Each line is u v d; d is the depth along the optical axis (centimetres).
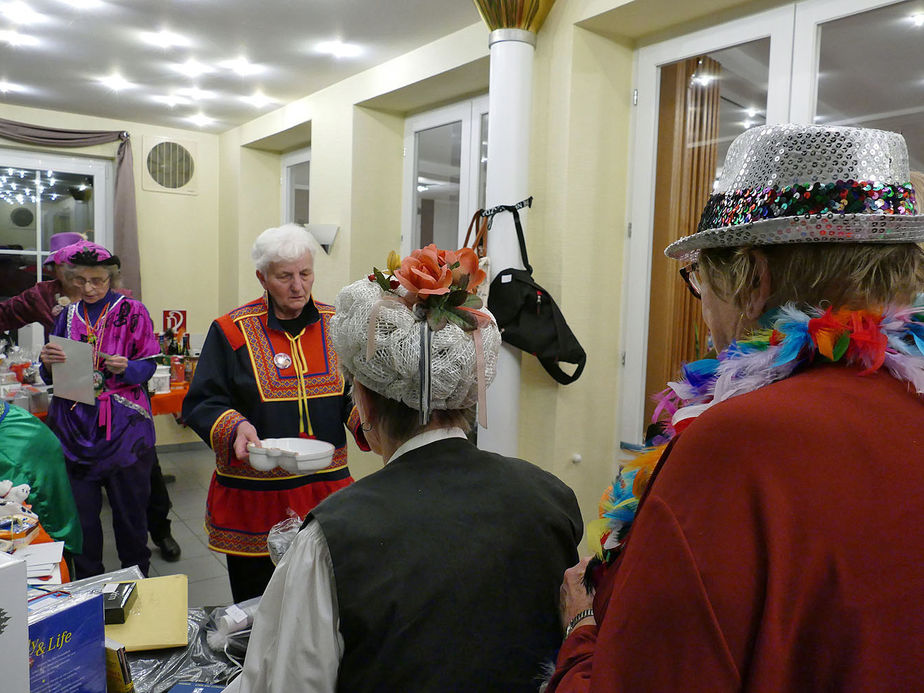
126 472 278
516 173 277
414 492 85
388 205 431
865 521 50
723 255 70
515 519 87
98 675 102
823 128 64
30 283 534
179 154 574
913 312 63
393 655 76
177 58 387
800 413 54
